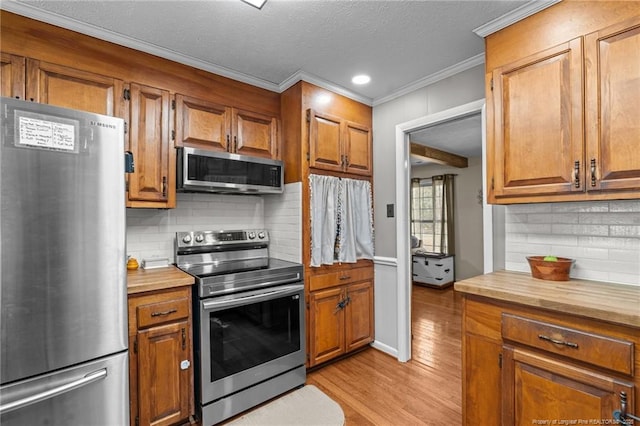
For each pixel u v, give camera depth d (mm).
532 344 1336
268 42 2008
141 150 1997
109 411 1318
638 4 1320
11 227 1089
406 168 2762
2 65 1606
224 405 1927
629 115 1329
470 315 1570
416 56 2182
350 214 2752
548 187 1562
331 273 2605
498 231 2035
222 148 2363
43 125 1155
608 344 1141
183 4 1637
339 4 1638
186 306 1853
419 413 1964
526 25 1652
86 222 1248
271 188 2494
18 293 1103
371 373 2469
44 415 1166
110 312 1314
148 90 2039
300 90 2469
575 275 1723
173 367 1793
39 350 1143
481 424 1515
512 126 1692
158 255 2346
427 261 5457
